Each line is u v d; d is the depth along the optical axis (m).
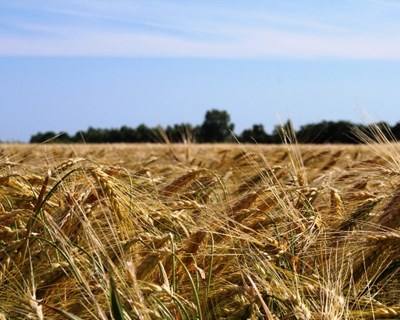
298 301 3.70
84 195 4.65
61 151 10.12
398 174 6.45
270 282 4.16
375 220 5.49
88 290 3.47
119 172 4.98
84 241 4.41
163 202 5.34
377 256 4.74
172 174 9.02
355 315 3.94
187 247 4.33
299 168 7.03
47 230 4.29
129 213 4.47
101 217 4.76
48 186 4.95
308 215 5.55
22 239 4.02
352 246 4.99
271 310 3.82
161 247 4.02
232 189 7.64
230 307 3.87
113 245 4.10
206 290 3.91
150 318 3.39
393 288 4.94
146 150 15.45
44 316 3.66
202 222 4.99
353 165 9.60
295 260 4.69
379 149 6.86
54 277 3.88
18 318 3.58
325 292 3.90
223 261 4.49
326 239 5.17
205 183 6.66
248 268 4.25
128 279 3.62
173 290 3.85
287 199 5.39
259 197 5.29
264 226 5.09
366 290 4.76
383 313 3.97
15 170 5.59
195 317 3.73
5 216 4.31
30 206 4.71
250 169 9.38
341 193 6.09
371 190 6.57
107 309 3.71
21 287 3.82
